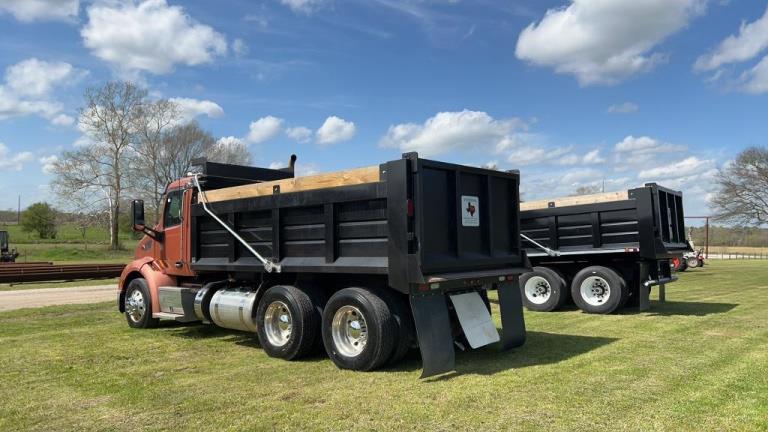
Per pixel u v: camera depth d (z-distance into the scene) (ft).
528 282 37.55
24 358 22.27
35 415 15.07
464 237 20.86
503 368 19.77
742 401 15.43
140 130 153.79
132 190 154.81
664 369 19.27
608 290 34.55
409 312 20.06
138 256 32.09
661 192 35.65
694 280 63.05
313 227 21.56
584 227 36.68
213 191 26.09
